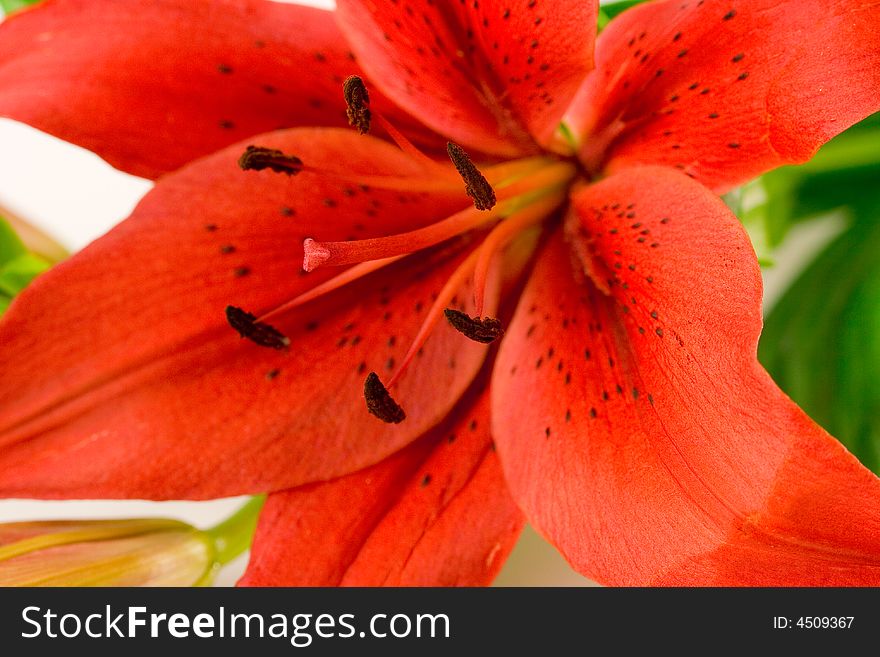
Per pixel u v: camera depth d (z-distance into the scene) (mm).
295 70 254
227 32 251
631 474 232
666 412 228
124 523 264
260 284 251
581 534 235
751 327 214
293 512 255
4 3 294
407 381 256
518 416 247
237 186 249
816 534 211
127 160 253
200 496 249
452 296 249
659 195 230
